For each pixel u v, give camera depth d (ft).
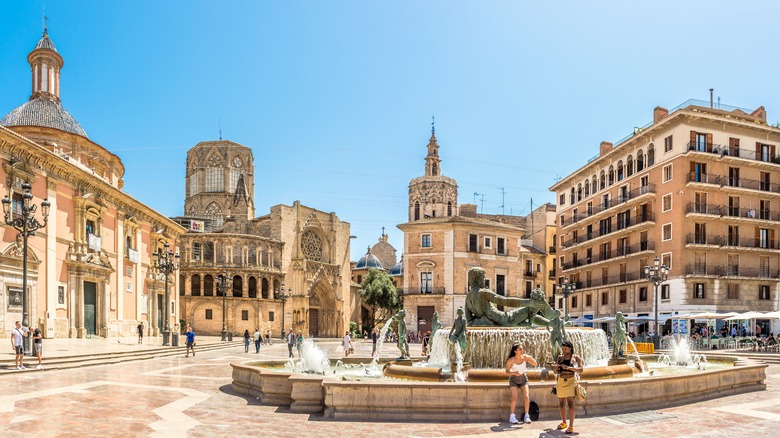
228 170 319.27
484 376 49.06
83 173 132.67
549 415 42.93
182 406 47.44
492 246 227.81
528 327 64.13
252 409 46.62
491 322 66.54
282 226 284.00
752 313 145.07
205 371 79.30
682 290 174.09
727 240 181.47
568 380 37.81
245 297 260.01
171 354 118.11
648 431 38.19
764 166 185.88
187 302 253.03
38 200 118.11
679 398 50.06
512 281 229.86
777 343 132.98
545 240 276.21
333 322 311.68
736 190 180.45
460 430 38.55
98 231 144.36
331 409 43.21
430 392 42.42
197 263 257.75
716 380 54.60
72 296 130.11
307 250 303.48
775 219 189.47
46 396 51.37
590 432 37.88
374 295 314.55
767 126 186.39
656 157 190.39
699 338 146.30
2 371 68.03
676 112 177.06
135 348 113.70
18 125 154.10
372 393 42.78
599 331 67.87
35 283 116.16
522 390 41.06
